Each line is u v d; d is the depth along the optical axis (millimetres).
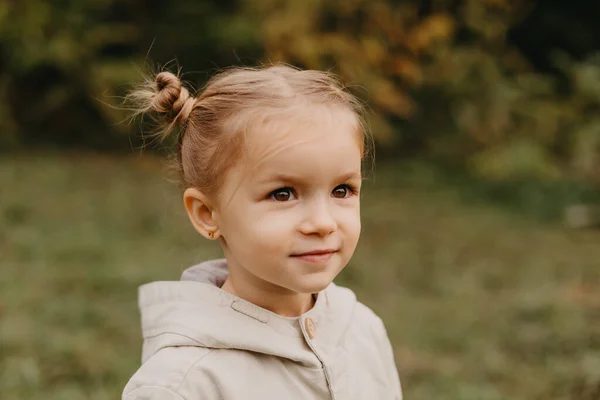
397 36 8539
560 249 5918
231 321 1424
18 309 4086
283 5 8453
